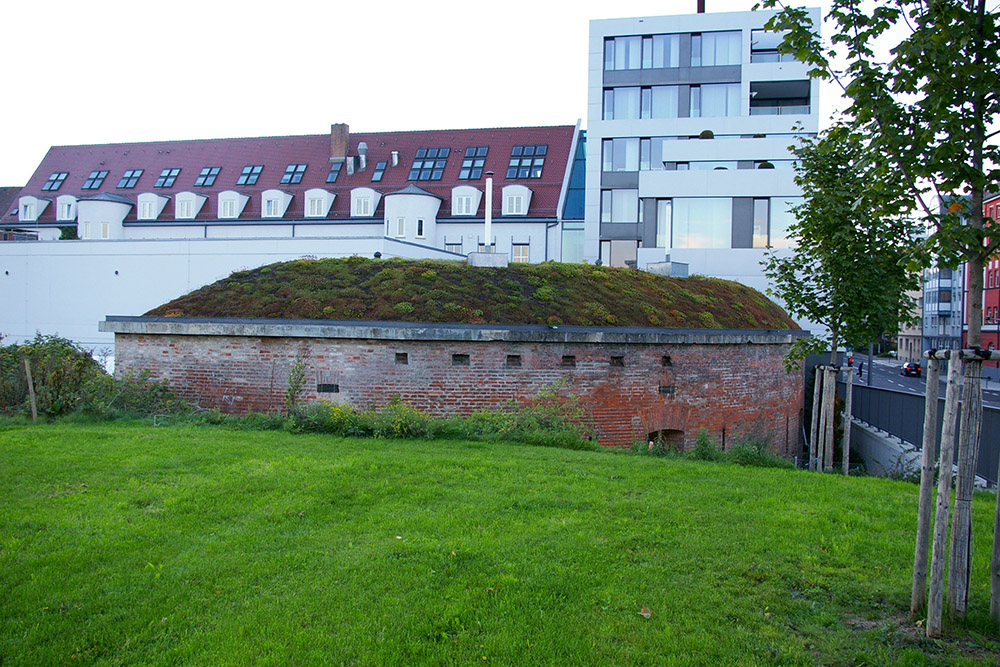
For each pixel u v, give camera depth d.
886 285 11.16
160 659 4.54
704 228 30.50
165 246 31.77
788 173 29.91
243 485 8.33
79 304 33.03
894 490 9.11
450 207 44.25
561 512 7.51
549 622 5.01
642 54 39.19
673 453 11.77
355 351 14.59
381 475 8.92
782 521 7.31
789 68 37.66
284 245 30.39
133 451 10.08
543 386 14.70
